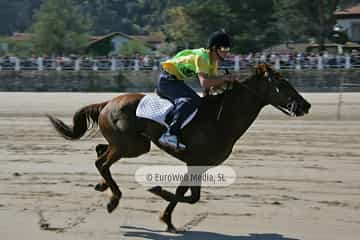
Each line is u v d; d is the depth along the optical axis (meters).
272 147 17.80
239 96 9.82
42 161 15.89
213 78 9.80
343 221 10.41
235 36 68.75
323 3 71.19
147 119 9.99
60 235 9.71
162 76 10.12
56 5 94.06
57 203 11.62
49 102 30.27
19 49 92.88
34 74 53.06
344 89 45.97
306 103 9.75
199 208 11.23
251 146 17.95
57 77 52.88
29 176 14.03
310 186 12.91
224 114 9.79
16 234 9.77
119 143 10.16
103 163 10.43
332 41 71.69
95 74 52.56
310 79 47.69
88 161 15.84
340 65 48.56
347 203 11.55
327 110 26.02
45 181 13.52
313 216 10.70
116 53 89.62
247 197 11.99
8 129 22.09
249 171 14.40
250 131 20.98
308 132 20.73
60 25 90.50
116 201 10.38
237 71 46.66
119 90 51.91
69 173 14.35
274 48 70.69
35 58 56.28
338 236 9.60
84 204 11.54
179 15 73.50
